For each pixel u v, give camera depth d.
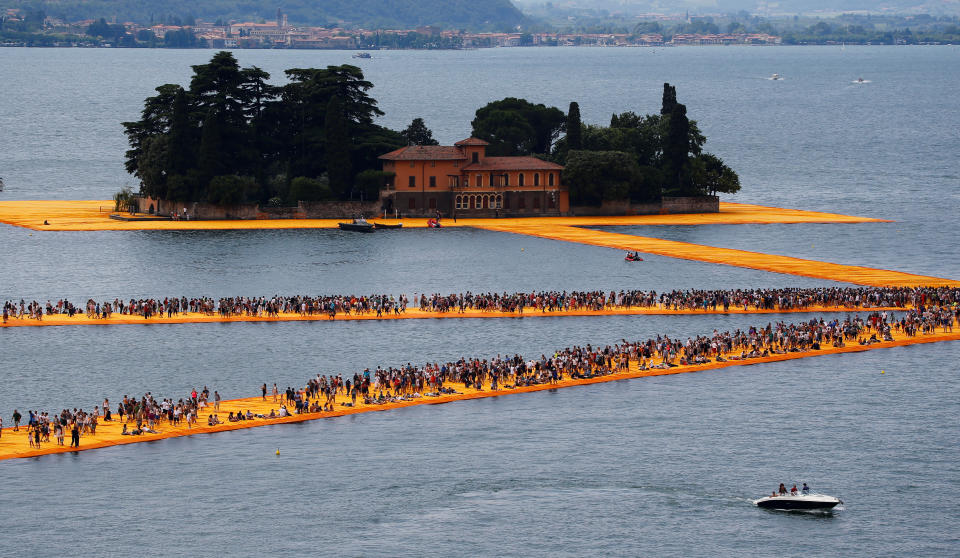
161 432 187.50
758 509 167.88
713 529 161.62
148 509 163.38
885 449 188.00
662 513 165.88
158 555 152.00
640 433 193.12
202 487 170.00
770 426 196.88
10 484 168.62
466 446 186.62
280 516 162.88
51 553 151.75
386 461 180.12
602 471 179.00
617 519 164.12
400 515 164.25
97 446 181.38
